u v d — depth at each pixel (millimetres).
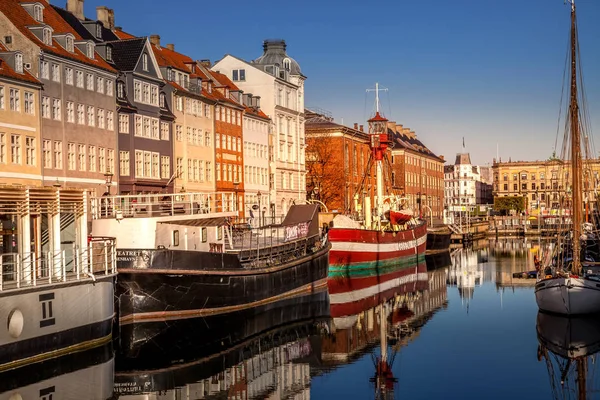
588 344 35500
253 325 41344
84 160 54719
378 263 68750
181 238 38625
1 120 46688
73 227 32625
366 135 115250
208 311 38000
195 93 70688
